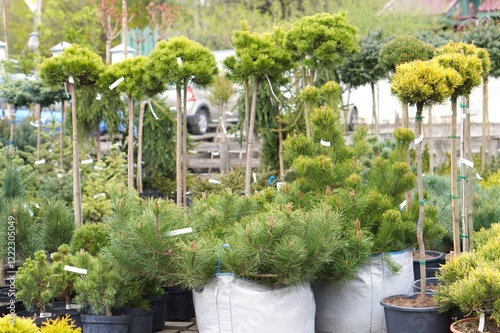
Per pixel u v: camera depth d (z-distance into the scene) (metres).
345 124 10.47
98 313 5.39
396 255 5.62
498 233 5.70
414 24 18.50
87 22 17.92
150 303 5.78
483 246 5.42
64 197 9.46
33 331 4.46
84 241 6.04
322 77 8.41
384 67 7.71
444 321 5.06
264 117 8.55
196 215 5.77
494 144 13.09
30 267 5.48
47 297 5.40
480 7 20.31
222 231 5.39
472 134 14.62
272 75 7.22
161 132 10.60
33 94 11.27
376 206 5.62
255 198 6.00
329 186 5.80
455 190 5.83
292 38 7.34
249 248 4.82
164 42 7.07
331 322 5.61
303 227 4.96
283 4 25.08
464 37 9.65
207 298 5.07
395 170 5.85
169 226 5.00
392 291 5.57
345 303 5.54
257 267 4.92
